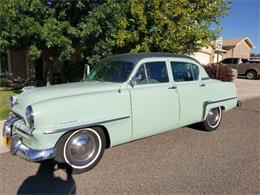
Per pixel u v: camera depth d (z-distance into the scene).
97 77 5.17
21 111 4.11
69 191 3.58
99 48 8.47
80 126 3.95
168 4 8.84
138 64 4.78
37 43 7.96
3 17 7.14
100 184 3.76
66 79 12.10
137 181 3.84
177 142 5.48
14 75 15.50
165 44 8.86
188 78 5.68
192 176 4.00
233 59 23.53
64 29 7.70
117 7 7.87
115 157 4.67
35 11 7.27
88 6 7.99
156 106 4.89
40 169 4.18
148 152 4.91
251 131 6.41
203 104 5.85
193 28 9.59
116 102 4.33
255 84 17.91
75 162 4.06
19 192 3.54
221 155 4.83
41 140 3.67
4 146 5.13
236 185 3.75
